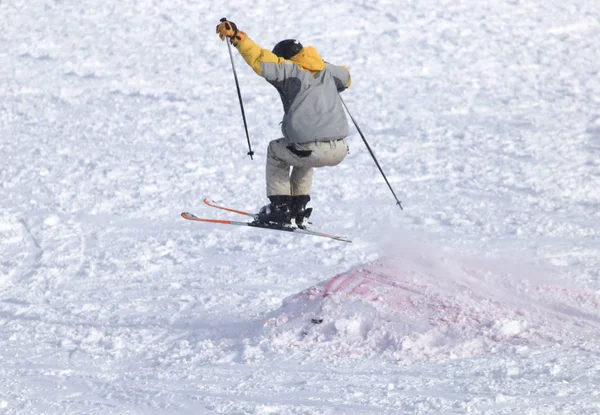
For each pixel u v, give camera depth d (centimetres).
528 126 5994
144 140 5984
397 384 2169
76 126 6347
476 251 3678
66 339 2886
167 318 3089
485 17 9075
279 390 2205
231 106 6712
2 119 6531
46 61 7988
